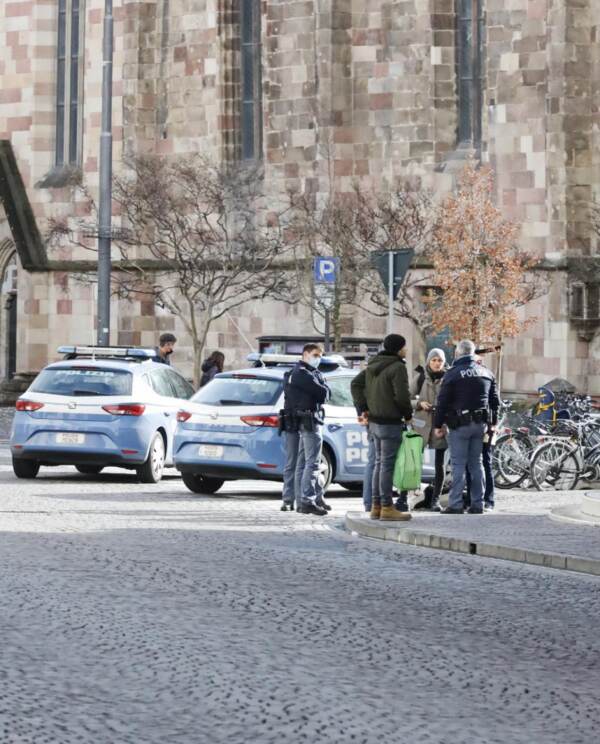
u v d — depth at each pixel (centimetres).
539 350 11706
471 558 4850
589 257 11681
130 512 6012
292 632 3397
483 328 11356
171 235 13038
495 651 3259
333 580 4209
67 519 5616
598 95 11706
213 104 12975
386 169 12350
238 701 2734
